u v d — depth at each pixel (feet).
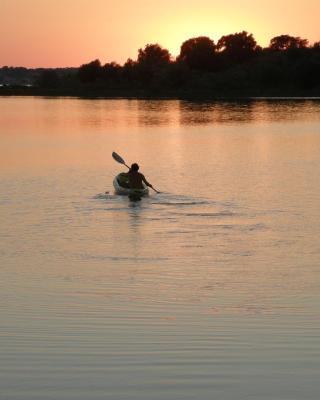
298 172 132.98
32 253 71.10
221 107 389.19
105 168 139.13
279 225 85.40
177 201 102.06
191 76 553.64
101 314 46.60
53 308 48.47
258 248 73.51
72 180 122.42
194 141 198.49
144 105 428.15
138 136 216.13
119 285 57.11
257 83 519.19
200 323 44.16
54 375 33.30
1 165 143.33
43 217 90.53
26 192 109.40
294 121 276.62
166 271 63.21
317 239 77.77
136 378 32.89
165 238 78.95
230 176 127.85
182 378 32.86
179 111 356.79
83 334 41.14
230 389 31.40
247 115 315.78
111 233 81.46
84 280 59.21
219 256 69.97
